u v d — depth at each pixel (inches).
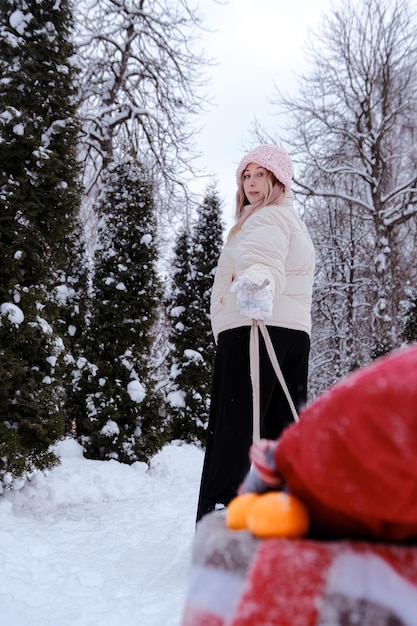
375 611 35.5
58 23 240.5
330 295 894.4
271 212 116.4
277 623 36.0
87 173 711.7
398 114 888.3
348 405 37.1
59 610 97.7
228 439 113.9
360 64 866.8
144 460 320.5
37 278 218.7
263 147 125.9
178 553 131.5
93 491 233.0
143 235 354.9
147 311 348.5
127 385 331.6
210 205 510.0
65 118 233.6
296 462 39.9
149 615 98.0
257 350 102.7
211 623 39.8
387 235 820.0
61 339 223.3
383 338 650.8
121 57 708.7
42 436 204.1
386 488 35.3
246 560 40.5
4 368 201.0
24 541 139.6
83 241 430.9
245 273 102.3
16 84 227.0
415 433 34.5
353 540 39.3
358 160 912.9
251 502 44.3
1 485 198.4
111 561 126.6
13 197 209.0
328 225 912.3
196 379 475.5
